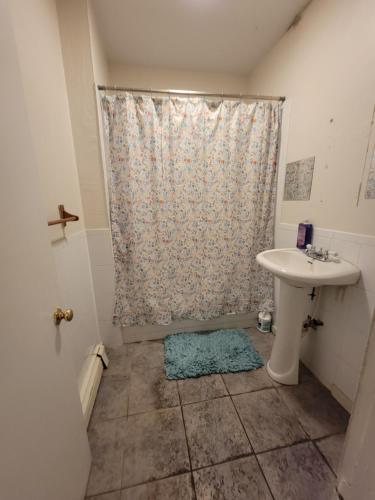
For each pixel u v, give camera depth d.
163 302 1.76
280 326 1.38
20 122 0.55
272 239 1.83
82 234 1.44
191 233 1.71
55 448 0.65
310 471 0.96
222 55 1.82
